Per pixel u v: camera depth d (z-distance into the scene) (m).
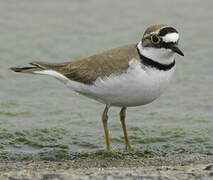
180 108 17.19
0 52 20.81
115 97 12.68
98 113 16.72
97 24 24.00
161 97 18.09
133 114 16.69
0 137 14.41
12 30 23.05
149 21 24.28
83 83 12.93
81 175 10.47
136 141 14.50
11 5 25.81
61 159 12.93
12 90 18.33
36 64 13.64
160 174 10.50
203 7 25.98
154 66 12.25
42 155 13.25
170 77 12.57
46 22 24.08
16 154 13.26
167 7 25.95
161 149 13.82
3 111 16.55
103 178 10.23
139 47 12.48
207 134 14.86
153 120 16.19
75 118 16.23
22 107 16.97
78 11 25.44
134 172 10.73
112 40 22.25
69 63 13.37
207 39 22.52
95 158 12.85
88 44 21.84
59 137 14.64
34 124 15.59
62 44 21.83
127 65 12.25
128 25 23.88
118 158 12.82
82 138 14.66
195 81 19.20
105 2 26.66
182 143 14.32
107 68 12.46
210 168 11.06
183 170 10.97
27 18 24.42
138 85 12.27
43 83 19.05
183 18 24.67
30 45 21.59
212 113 16.77
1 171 11.54
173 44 12.17
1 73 19.36
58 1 26.66
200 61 20.66
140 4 26.34
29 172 10.89
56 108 17.00
